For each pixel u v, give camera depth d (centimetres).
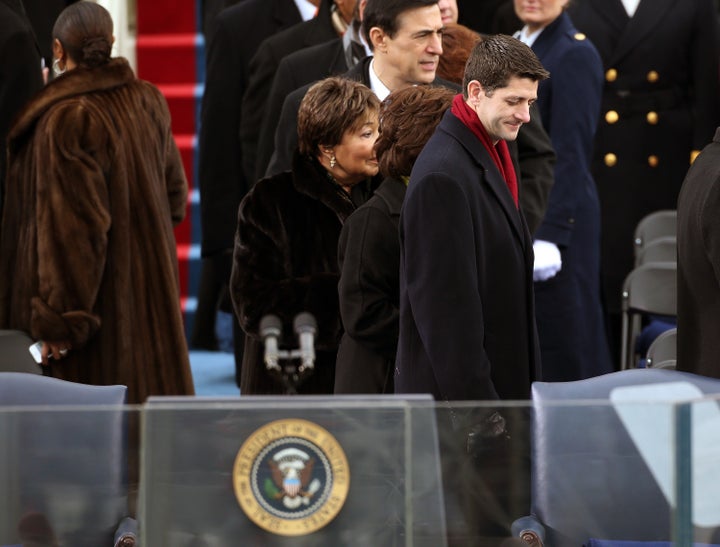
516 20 2670
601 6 2553
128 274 1902
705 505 1082
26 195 1881
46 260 1838
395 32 1698
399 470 1095
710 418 1079
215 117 2458
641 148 2534
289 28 2370
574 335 2225
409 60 1705
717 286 1422
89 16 1905
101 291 1894
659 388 1286
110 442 1118
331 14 2302
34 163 1869
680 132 2527
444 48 1877
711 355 1436
